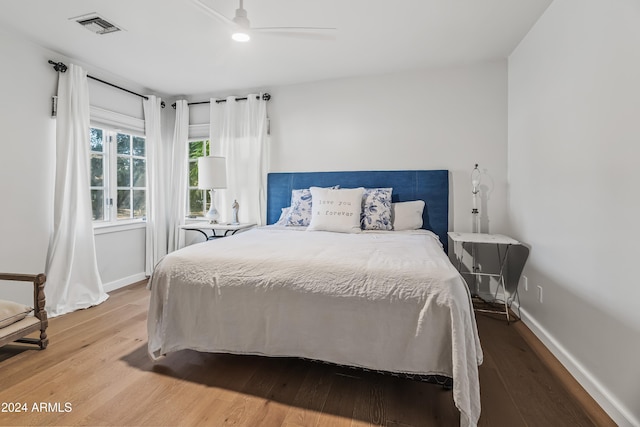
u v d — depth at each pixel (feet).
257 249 6.60
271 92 12.36
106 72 10.88
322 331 5.28
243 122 12.60
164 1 6.95
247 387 5.57
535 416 4.87
